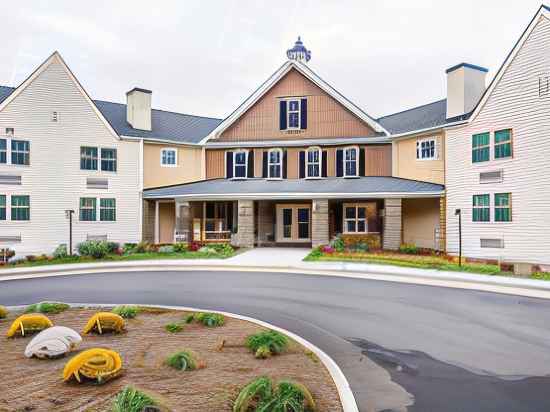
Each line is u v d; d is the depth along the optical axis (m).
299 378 5.50
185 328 8.12
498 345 7.53
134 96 25.80
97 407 4.52
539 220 16.78
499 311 10.18
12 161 21.59
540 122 16.84
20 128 21.78
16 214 21.61
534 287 12.99
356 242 22.61
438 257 19.34
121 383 5.20
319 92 26.38
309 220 26.20
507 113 18.08
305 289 13.09
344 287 13.42
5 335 7.61
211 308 10.47
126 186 24.12
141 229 24.28
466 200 19.73
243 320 8.91
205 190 23.80
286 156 26.56
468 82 21.14
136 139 24.44
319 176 25.88
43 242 22.08
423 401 5.18
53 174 22.42
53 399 4.73
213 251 21.16
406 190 21.30
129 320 8.78
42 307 9.68
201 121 30.69
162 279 15.14
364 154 25.50
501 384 5.73
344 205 24.69
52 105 22.53
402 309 10.41
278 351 6.56
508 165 17.97
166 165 26.12
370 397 5.31
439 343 7.67
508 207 17.92
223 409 4.46
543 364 6.55
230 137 27.31
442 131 21.44
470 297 11.86
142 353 6.45
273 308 10.52
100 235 23.38
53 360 6.16
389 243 21.84
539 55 16.98
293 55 27.44
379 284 13.98
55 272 17.20
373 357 6.90
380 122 28.48
